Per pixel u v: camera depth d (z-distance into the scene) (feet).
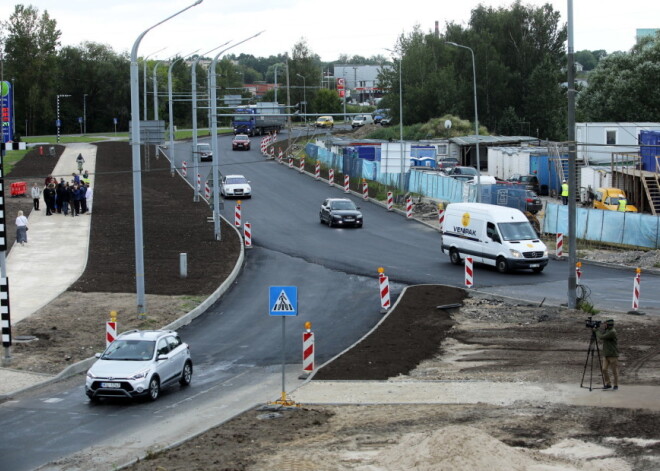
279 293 65.10
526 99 353.51
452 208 135.54
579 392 66.59
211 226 164.25
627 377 71.15
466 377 73.46
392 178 218.59
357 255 141.08
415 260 136.98
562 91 360.48
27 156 268.82
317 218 179.42
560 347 82.99
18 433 59.82
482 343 85.87
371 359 80.07
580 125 233.14
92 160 262.26
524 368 75.66
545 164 226.79
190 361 76.23
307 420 60.70
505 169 247.50
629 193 194.90
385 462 47.24
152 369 68.80
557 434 54.75
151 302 105.29
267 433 57.36
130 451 54.85
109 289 112.06
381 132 349.61
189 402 68.54
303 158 245.86
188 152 296.51
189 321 100.07
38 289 111.96
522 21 366.43
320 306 106.52
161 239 149.89
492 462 44.78
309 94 510.99
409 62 372.17
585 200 202.18
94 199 195.00
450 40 376.89
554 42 367.45
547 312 99.14
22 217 142.61
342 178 235.20
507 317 97.25
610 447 51.47
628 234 147.74
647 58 318.04
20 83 410.52
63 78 443.73
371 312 102.73
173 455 52.37
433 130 330.13
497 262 126.00
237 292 115.34
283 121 410.93
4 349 81.30
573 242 100.07
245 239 147.84
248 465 49.19
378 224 172.96
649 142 204.74
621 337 85.61
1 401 69.41
